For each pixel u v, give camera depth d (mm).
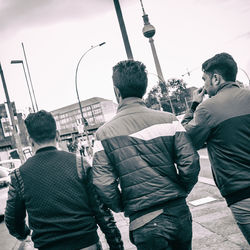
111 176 1923
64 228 1883
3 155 36562
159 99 61438
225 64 2205
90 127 118688
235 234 3711
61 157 2051
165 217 1812
